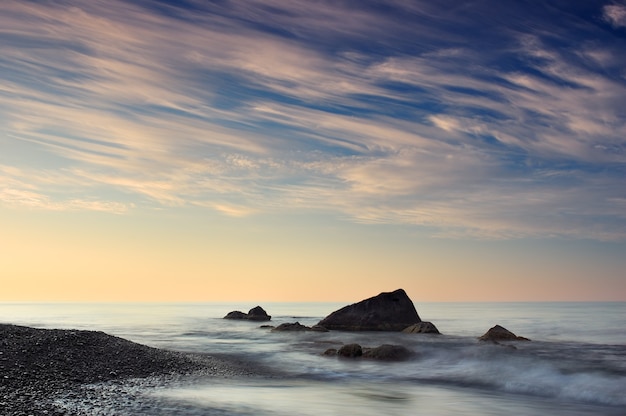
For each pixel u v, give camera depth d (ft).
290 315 375.25
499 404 68.64
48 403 57.77
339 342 141.08
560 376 85.40
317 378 89.56
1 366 73.61
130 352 99.14
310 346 134.21
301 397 71.10
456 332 178.70
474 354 109.19
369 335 156.76
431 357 108.58
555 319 278.87
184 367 93.71
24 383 66.85
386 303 182.80
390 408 65.36
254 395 71.20
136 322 254.68
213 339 154.92
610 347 121.08
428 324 163.43
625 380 80.69
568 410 65.41
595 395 73.15
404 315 180.04
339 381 86.74
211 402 64.54
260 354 119.55
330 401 68.85
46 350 87.51
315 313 436.76
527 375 87.51
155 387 73.26
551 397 73.51
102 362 86.99
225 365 101.45
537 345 125.80
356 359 111.24
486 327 207.62
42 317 325.21
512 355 106.63
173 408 59.82
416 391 77.82
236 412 59.36
